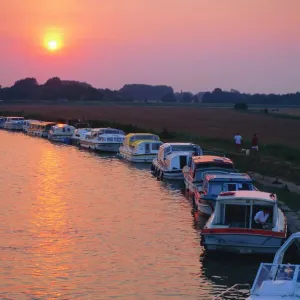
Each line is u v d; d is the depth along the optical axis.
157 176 54.72
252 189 36.00
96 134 79.56
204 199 35.78
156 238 32.56
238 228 27.97
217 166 42.72
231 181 36.09
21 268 27.58
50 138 95.50
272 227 28.56
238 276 26.50
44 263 28.28
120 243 31.61
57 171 58.38
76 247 30.86
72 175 55.62
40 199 43.19
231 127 105.94
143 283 25.78
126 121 124.25
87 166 62.56
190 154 52.09
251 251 28.14
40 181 51.72
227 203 29.12
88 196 44.56
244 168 53.69
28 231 33.84
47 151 78.62
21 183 50.47
